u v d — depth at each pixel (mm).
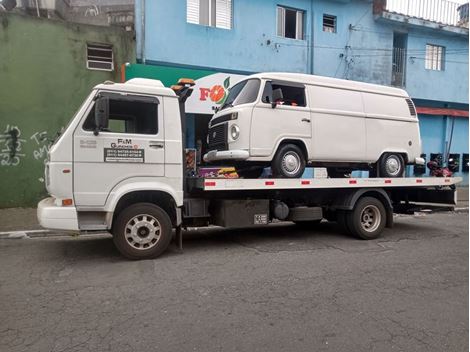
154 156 5820
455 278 5172
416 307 4148
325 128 7348
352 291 4605
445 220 10438
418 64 17812
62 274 5180
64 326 3621
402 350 3244
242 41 13945
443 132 18797
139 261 5789
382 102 8133
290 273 5266
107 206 5570
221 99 12461
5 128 10766
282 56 14656
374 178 7633
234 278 5035
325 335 3486
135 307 4070
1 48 10641
